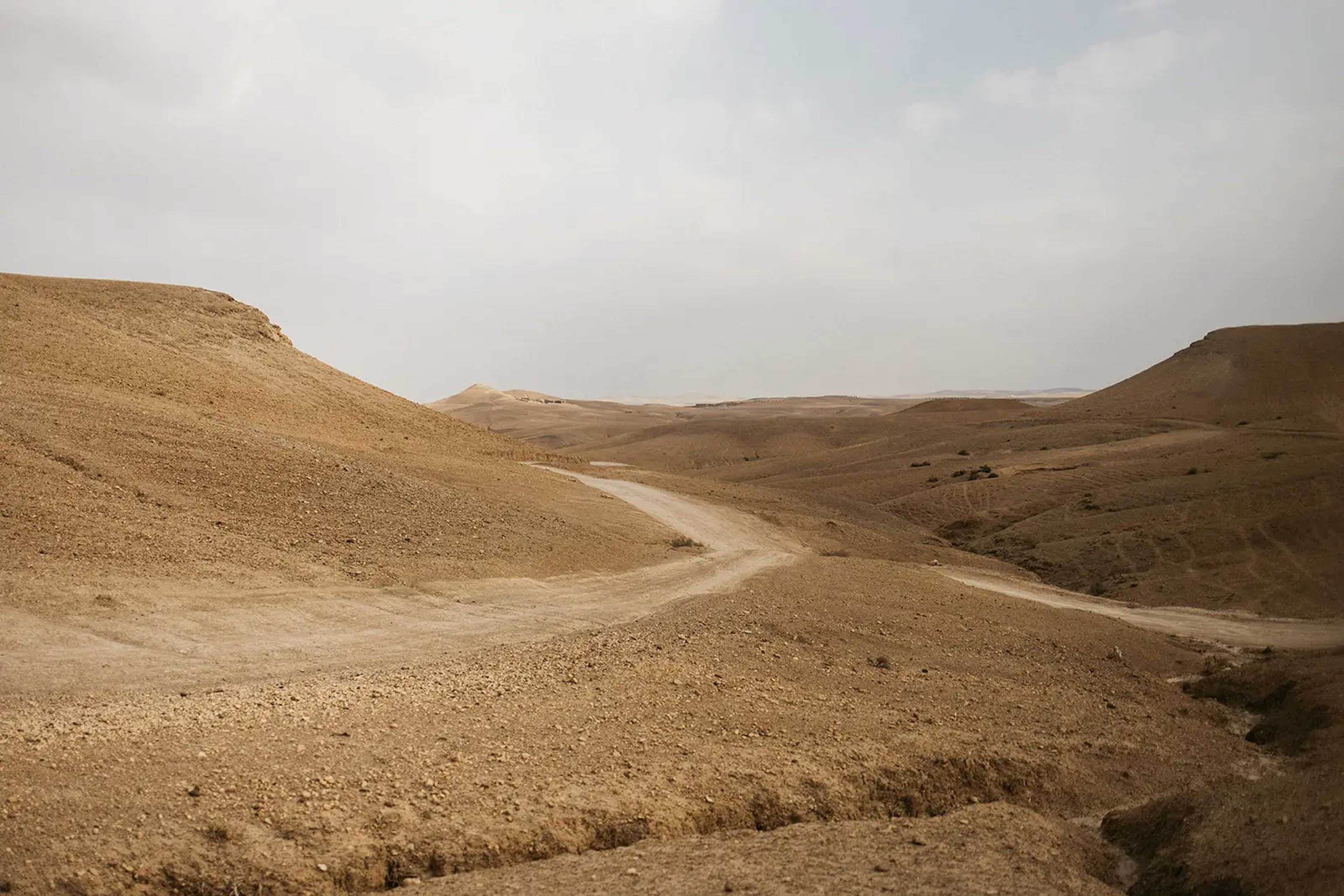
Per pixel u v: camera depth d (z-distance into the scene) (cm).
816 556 3447
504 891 704
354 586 2122
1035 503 5406
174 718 1100
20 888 668
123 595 1750
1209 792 948
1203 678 1816
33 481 2123
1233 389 11256
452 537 2639
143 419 2789
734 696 1301
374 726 1077
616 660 1480
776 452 13175
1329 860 707
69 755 899
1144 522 4300
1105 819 991
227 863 730
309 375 4944
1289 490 4359
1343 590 3016
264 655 1595
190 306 5006
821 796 992
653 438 14662
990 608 2298
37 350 3556
